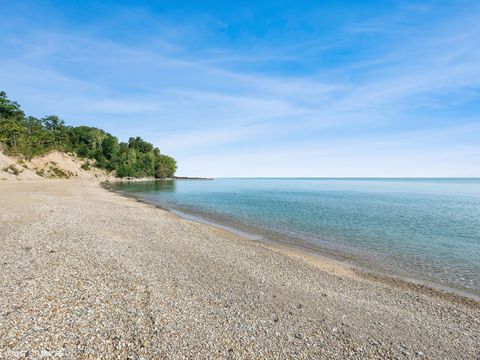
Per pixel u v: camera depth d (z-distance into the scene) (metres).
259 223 27.91
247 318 8.22
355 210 39.75
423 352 7.27
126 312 7.67
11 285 8.48
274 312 8.81
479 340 8.12
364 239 21.67
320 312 9.11
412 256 17.34
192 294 9.52
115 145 143.62
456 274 14.33
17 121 108.00
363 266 15.23
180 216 30.80
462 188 140.25
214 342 6.79
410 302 10.64
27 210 22.34
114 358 5.79
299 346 7.01
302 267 14.10
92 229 17.67
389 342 7.60
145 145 176.75
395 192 96.69
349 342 7.41
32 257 11.21
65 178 103.56
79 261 11.27
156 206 38.94
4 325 6.42
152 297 8.80
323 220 30.19
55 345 5.94
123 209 30.03
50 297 7.95
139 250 14.20
